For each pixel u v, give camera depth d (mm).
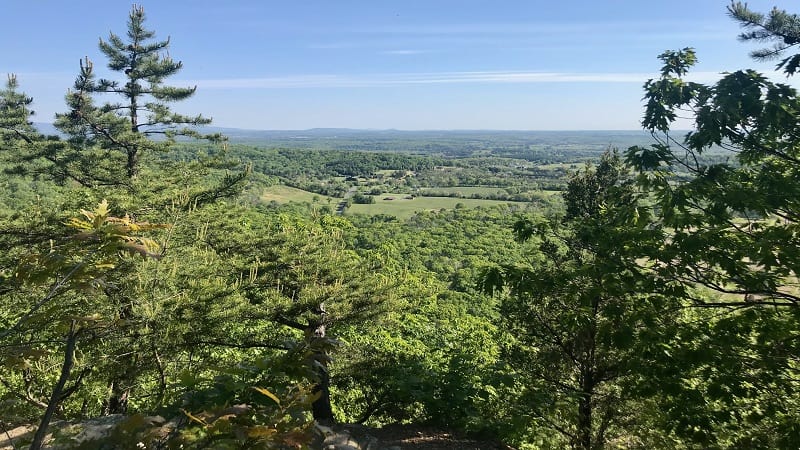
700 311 6949
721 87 5258
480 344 23422
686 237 5426
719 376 5188
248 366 2471
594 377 7887
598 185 9773
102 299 6844
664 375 5293
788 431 4734
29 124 17531
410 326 28141
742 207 5320
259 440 1838
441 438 6699
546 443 7594
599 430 7898
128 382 8648
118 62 17297
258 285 9680
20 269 2189
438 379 7594
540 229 7008
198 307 8195
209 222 12078
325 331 9422
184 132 18406
